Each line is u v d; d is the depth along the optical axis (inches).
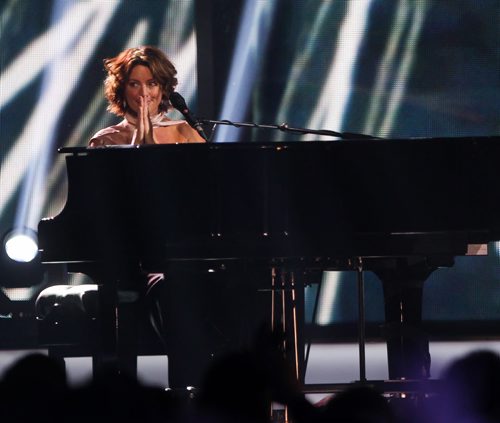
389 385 600.1
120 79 715.4
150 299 666.8
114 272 605.0
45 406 324.2
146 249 603.5
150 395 331.3
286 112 1185.4
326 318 1187.3
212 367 339.6
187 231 602.9
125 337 641.6
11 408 324.8
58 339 687.1
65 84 1181.7
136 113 729.0
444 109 1182.3
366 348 1117.1
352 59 1183.6
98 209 602.2
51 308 694.5
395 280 666.2
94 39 1179.9
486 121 1179.9
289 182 601.3
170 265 636.1
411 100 1182.9
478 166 602.9
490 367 303.1
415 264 658.2
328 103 1185.4
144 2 1178.0
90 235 602.2
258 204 601.9
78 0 1178.6
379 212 601.3
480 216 603.2
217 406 337.7
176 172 602.2
